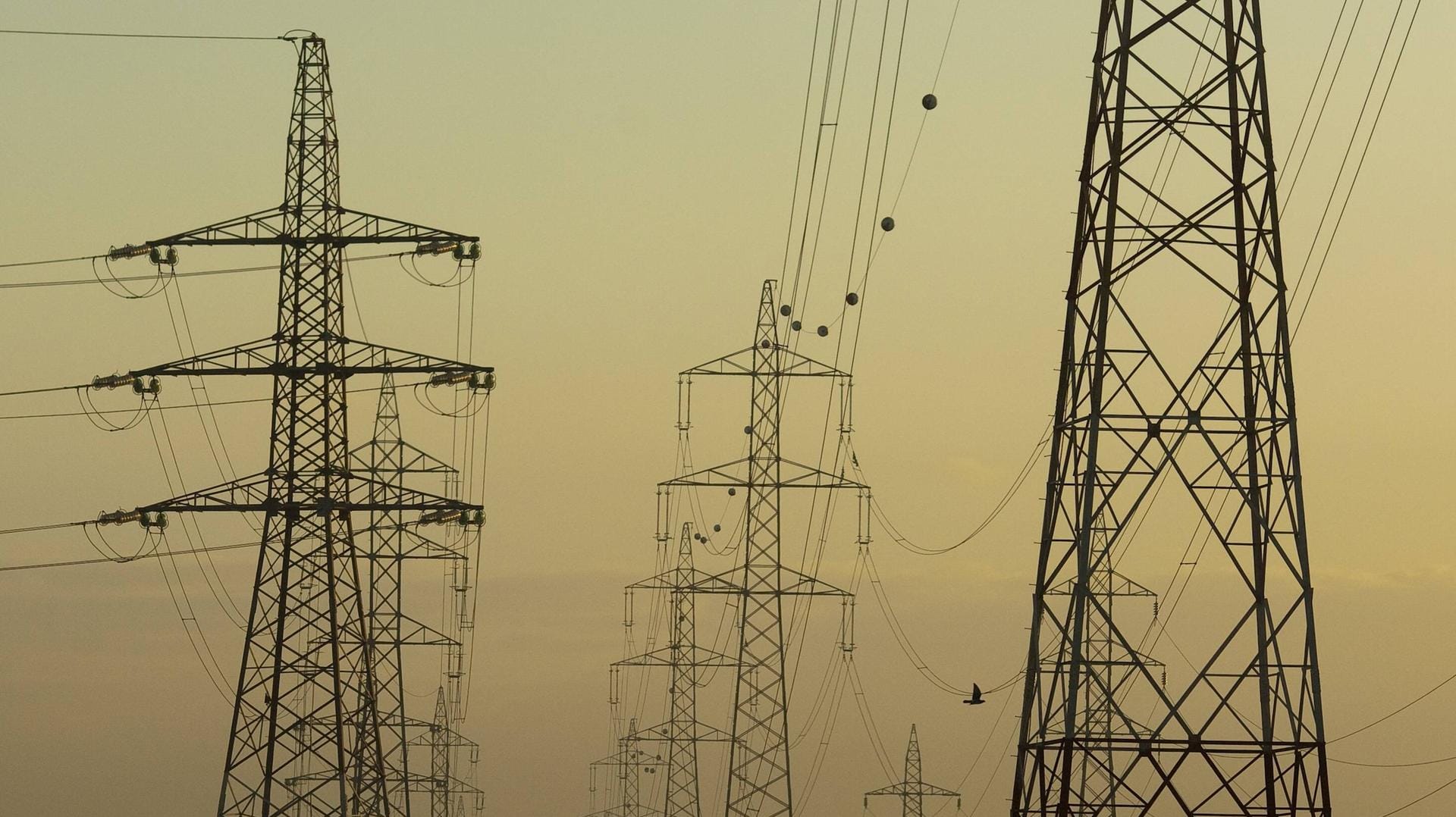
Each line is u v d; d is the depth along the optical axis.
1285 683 125.56
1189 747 125.38
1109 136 134.12
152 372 198.38
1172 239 131.00
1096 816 135.12
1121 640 126.94
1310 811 124.38
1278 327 130.25
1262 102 131.88
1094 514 129.12
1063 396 137.25
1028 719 137.75
